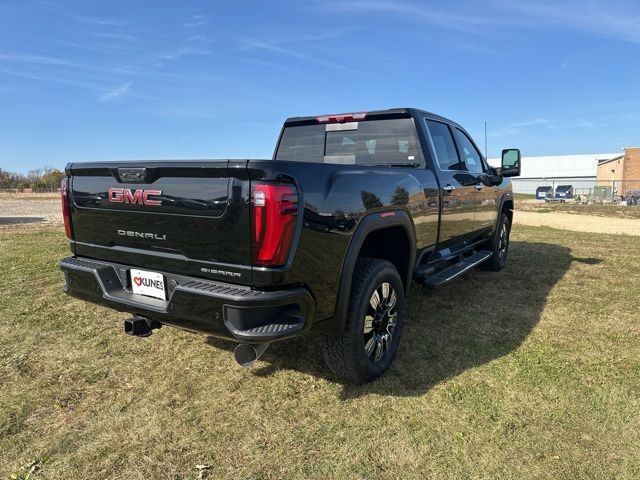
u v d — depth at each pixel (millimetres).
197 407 2852
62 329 4117
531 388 3035
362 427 2625
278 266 2314
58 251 7922
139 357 3555
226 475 2252
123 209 2799
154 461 2352
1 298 4977
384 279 3100
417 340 3838
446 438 2520
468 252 5312
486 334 3980
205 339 3896
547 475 2229
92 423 2682
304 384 3123
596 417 2697
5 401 2906
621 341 3824
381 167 3213
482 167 5730
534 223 15938
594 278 6000
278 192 2270
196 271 2545
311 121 4508
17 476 2230
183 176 2496
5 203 30875
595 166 76062
